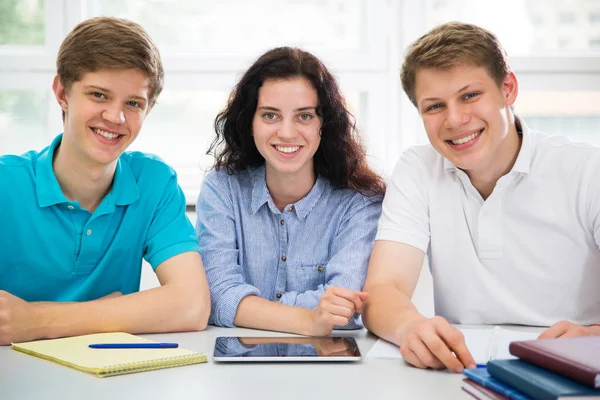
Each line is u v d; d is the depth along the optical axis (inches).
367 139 93.4
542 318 60.1
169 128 100.5
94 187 60.7
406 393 38.5
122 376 41.7
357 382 40.6
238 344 48.9
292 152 62.9
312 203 66.7
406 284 59.3
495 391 36.4
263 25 101.2
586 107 101.4
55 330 51.1
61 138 62.0
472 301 61.4
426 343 43.5
